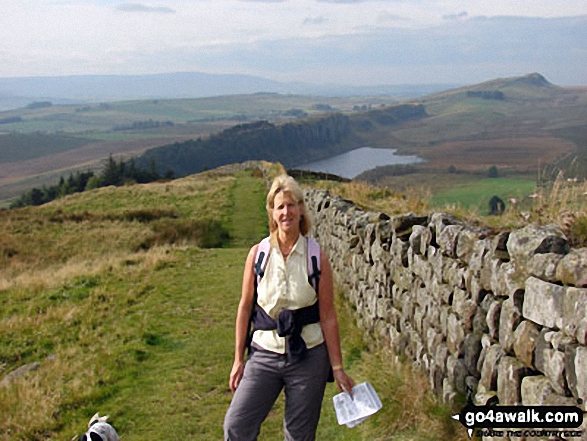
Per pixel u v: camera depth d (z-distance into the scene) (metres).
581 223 4.66
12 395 6.80
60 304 11.95
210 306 10.96
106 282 13.64
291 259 3.87
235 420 3.81
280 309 3.84
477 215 7.24
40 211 32.75
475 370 4.55
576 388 3.12
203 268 14.88
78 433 5.79
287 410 3.84
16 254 22.25
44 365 8.12
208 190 38.06
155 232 24.20
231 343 8.61
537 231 3.81
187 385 7.01
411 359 6.18
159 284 13.05
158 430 5.88
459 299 4.85
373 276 7.88
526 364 3.68
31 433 5.89
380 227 7.45
